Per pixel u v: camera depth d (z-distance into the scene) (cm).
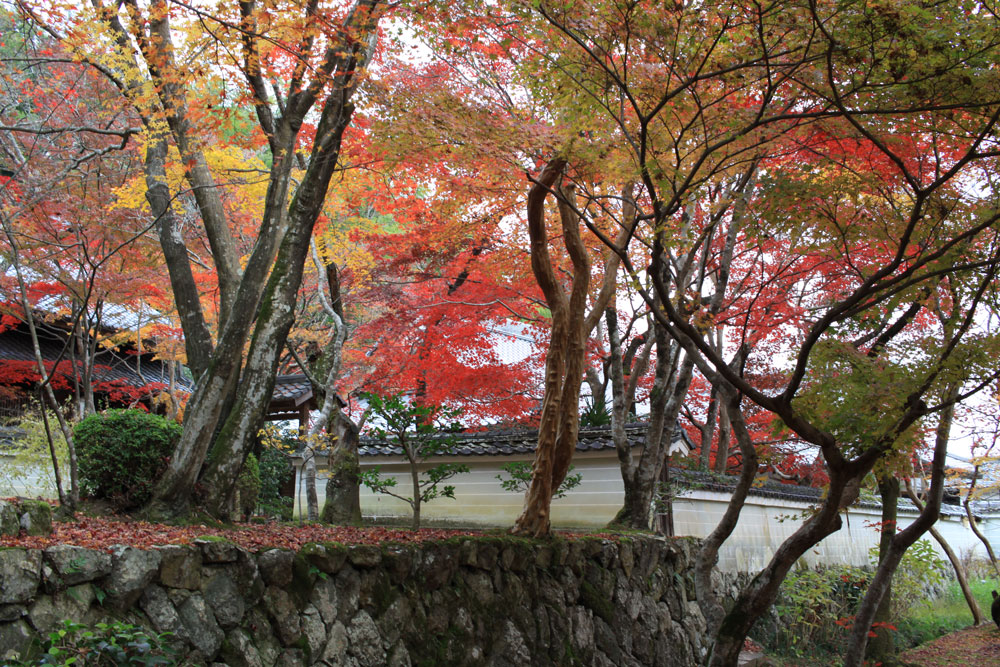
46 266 909
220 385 612
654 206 499
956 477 1809
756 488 1344
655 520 1094
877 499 1720
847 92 484
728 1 445
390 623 582
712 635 778
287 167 670
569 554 809
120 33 640
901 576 1345
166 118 711
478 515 1225
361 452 1283
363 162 812
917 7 421
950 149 612
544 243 778
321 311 1562
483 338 1198
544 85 534
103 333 1399
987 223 490
